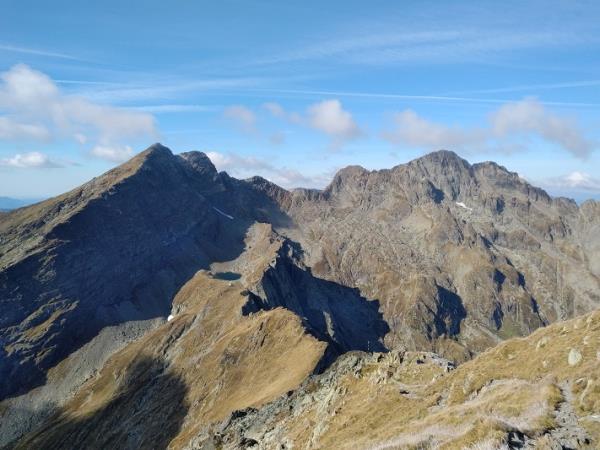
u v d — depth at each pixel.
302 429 59.12
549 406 29.05
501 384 40.03
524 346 46.97
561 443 24.19
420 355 62.00
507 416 30.00
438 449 25.98
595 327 39.81
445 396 44.94
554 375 34.81
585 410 27.11
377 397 51.72
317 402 68.38
